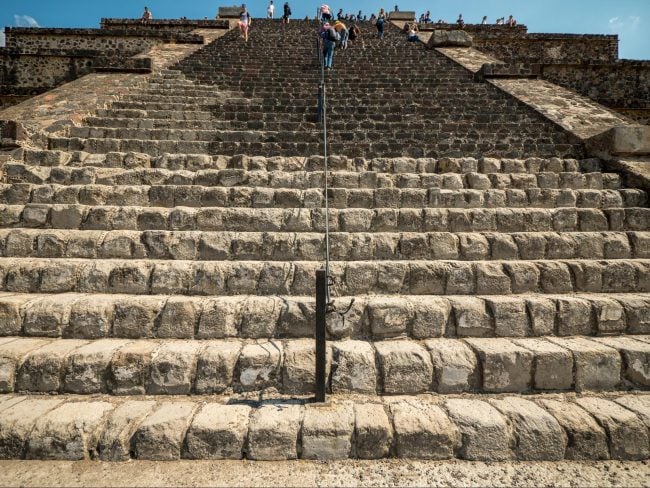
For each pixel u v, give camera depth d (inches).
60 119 260.4
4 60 572.4
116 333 136.6
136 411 110.1
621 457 106.0
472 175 221.5
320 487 95.6
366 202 201.6
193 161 228.7
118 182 206.7
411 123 305.1
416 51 547.5
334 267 154.5
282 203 197.8
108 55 566.3
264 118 309.6
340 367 122.3
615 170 232.4
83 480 96.9
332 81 409.1
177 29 762.2
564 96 355.9
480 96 367.9
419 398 119.7
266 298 143.6
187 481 96.9
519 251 171.6
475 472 101.1
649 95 560.7
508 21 839.1
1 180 202.1
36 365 120.1
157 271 151.5
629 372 124.2
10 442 103.0
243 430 105.1
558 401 117.6
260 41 594.6
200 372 120.7
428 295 151.9
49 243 165.8
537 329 139.5
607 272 158.2
